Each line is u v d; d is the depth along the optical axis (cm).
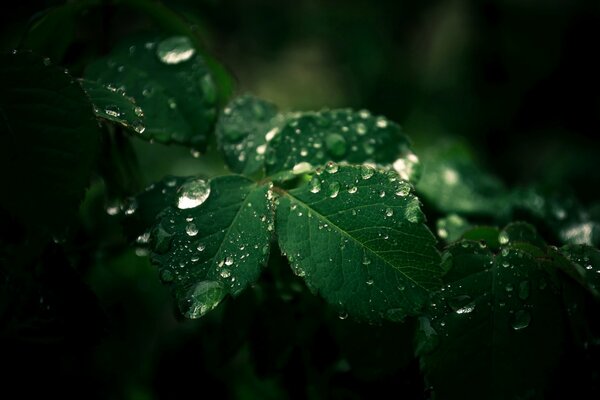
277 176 19
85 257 22
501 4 79
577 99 75
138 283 26
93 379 23
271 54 80
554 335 17
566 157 56
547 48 77
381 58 90
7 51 17
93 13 21
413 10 89
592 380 17
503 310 17
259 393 26
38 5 26
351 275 17
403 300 17
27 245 17
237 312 20
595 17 74
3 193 17
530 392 17
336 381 20
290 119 19
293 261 17
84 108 17
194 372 24
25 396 18
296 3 83
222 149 20
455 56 88
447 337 17
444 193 22
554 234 21
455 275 18
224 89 22
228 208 18
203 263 17
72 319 18
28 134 17
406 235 17
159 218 18
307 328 20
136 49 20
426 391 17
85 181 17
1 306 17
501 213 22
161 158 54
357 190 18
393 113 88
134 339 26
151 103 19
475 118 81
